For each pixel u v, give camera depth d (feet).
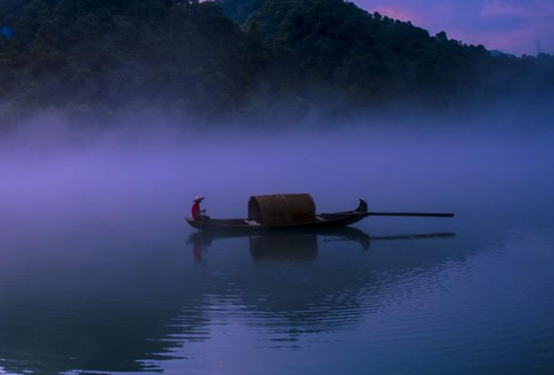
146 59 477.77
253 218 95.25
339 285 61.16
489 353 42.93
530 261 70.90
